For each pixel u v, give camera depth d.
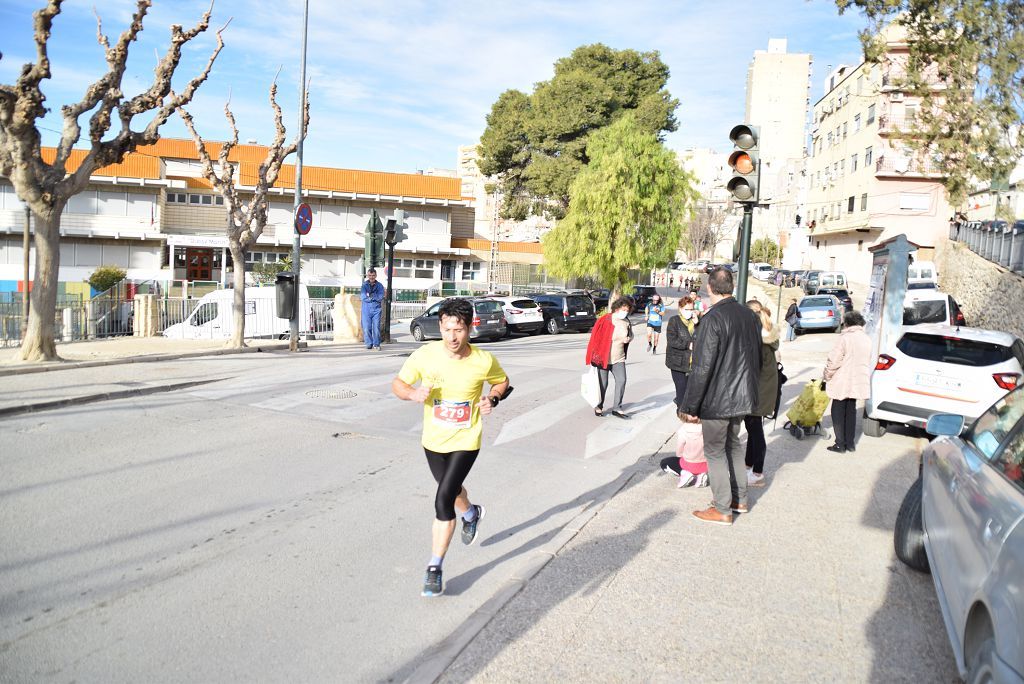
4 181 35.56
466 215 47.94
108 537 5.27
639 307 40.38
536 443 8.61
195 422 8.90
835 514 6.23
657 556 5.19
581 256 34.72
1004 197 28.27
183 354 14.37
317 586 4.61
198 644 3.87
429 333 22.67
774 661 3.81
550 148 45.38
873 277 16.03
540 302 28.38
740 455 6.13
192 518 5.71
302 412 9.66
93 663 3.65
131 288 30.69
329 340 20.59
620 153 33.81
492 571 4.96
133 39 12.28
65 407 9.34
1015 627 2.55
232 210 16.20
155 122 12.92
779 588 4.70
